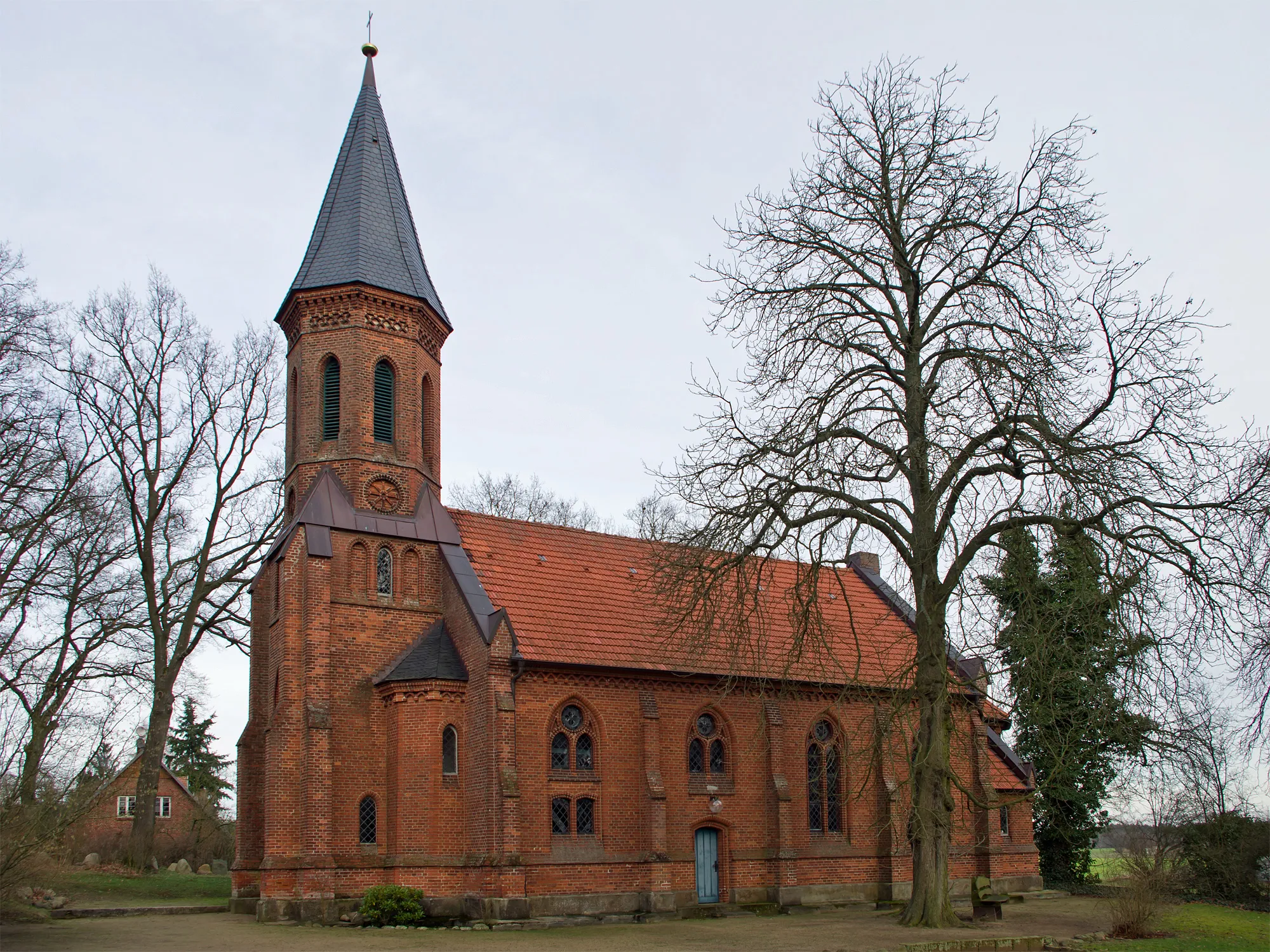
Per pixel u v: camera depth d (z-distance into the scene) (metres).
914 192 29.94
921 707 29.66
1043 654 25.69
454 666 33.78
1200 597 24.69
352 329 36.88
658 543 37.50
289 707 32.34
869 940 27.17
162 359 45.41
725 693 29.39
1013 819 43.03
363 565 34.84
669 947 25.94
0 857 26.02
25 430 32.81
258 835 34.72
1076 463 25.50
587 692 34.62
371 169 39.41
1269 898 39.38
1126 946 26.73
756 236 30.42
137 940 26.14
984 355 27.52
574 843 33.25
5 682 35.31
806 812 38.41
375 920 30.27
